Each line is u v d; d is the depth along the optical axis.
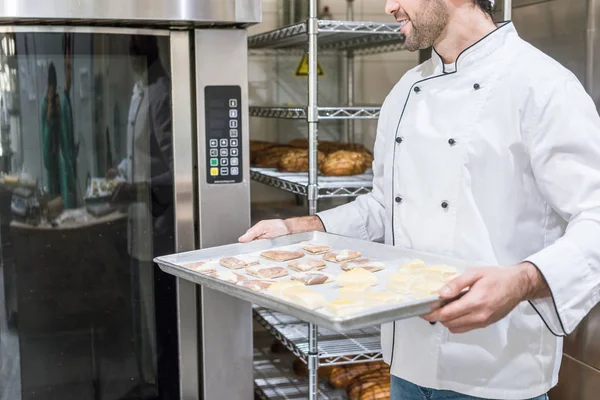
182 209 1.54
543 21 1.88
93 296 1.50
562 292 1.08
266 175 2.18
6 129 1.42
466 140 1.28
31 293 1.47
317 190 1.84
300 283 1.19
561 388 1.87
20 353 1.48
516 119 1.24
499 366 1.30
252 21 1.47
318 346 1.91
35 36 1.40
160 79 1.49
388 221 1.47
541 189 1.23
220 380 1.61
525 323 1.29
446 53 1.33
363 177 2.11
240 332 1.61
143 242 1.52
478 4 1.29
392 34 2.04
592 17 1.70
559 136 1.19
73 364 1.51
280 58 2.57
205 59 1.50
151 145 1.50
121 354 1.54
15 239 1.45
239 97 1.53
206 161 1.53
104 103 1.46
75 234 1.48
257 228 1.47
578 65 1.76
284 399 2.08
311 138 1.83
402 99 1.47
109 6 1.37
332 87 2.63
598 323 1.72
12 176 1.43
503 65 1.27
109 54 1.45
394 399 1.50
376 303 1.06
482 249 1.27
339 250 1.47
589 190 1.16
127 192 1.50
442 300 1.00
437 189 1.32
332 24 1.80
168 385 1.58
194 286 1.57
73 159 1.46
